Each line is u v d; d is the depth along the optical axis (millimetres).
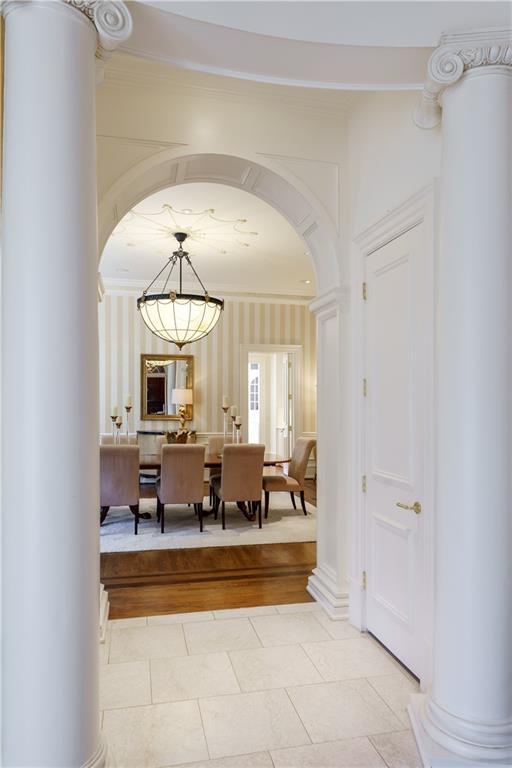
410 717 2074
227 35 1722
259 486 5270
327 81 1979
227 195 4344
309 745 1945
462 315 1818
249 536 4961
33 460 1444
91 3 1508
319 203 3143
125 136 2789
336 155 3178
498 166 1776
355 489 3008
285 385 8859
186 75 2771
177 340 5102
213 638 2838
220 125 2941
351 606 3041
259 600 3400
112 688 2328
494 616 1775
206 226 5176
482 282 1780
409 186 2486
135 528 5035
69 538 1480
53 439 1459
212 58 1844
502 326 1778
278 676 2439
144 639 2822
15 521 1451
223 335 8289
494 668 1773
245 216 4867
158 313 4867
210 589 3594
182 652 2676
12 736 1437
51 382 1459
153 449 7695
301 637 2855
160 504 5535
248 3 1707
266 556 4348
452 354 1856
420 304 2361
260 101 3012
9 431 1465
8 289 1476
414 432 2396
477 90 1789
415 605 2375
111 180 2770
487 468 1776
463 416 1815
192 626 2992
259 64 1884
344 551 3145
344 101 3059
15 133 1471
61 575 1464
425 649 2262
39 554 1441
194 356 8172
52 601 1450
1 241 1521
